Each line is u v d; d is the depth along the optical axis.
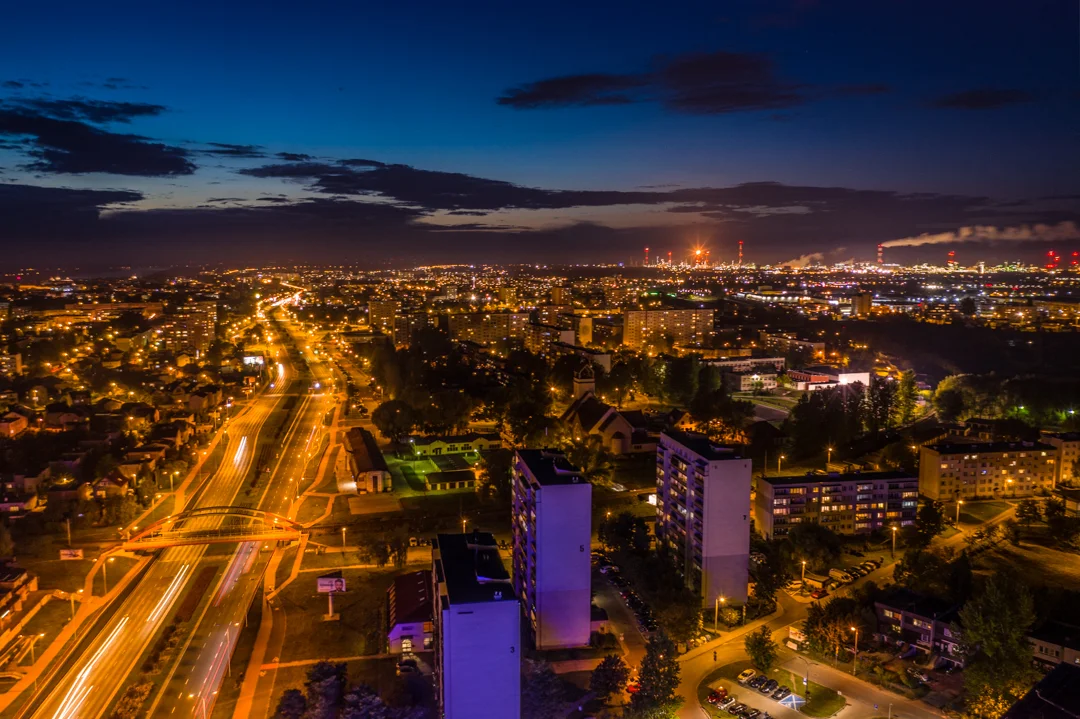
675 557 193.38
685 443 192.12
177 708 140.38
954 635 151.38
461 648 120.00
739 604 180.38
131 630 169.25
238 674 151.12
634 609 179.62
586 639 163.50
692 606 165.00
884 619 167.38
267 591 187.62
